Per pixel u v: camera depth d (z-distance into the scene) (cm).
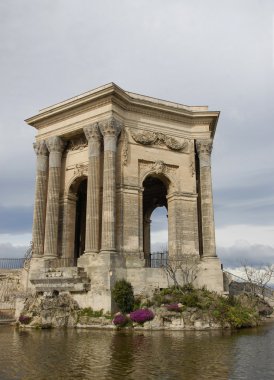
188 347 2442
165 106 4709
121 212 4266
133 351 2316
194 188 4772
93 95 4394
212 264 4434
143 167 4581
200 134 4919
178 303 3556
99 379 1673
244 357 2125
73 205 4862
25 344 2609
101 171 4425
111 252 3947
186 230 4616
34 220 4706
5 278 4741
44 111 4812
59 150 4797
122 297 3719
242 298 4612
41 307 3731
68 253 4691
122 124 4491
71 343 2639
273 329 3469
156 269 4141
